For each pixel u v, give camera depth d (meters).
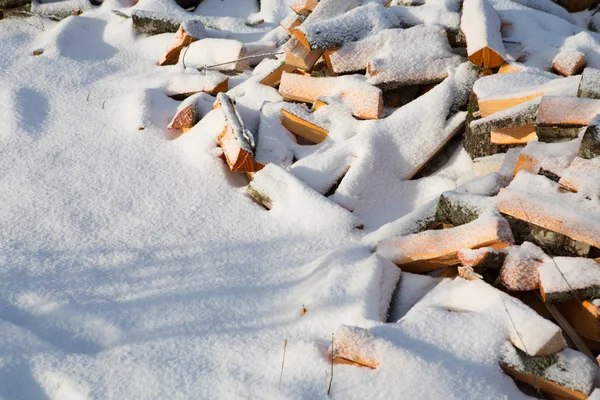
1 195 5.12
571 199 3.93
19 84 6.46
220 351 3.68
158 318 3.94
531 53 5.94
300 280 4.26
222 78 6.21
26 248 4.54
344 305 3.90
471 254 3.95
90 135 5.83
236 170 5.18
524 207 3.98
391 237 4.41
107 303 4.05
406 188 5.18
